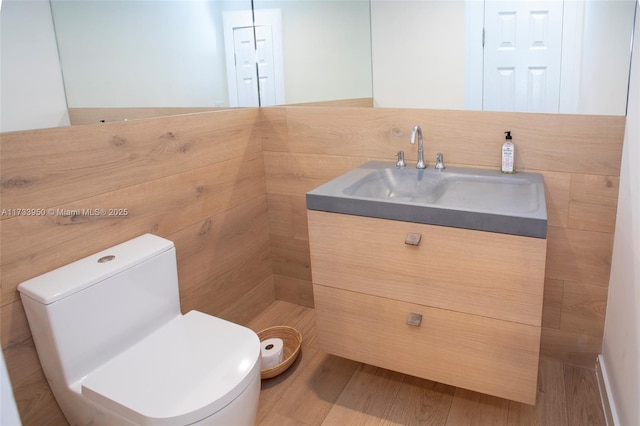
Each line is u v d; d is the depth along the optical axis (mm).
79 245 1549
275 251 2572
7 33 1483
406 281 1615
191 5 2049
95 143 1565
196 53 2084
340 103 2166
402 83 2006
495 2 1764
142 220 1775
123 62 1799
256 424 1730
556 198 1804
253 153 2355
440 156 1954
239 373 1354
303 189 2369
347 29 2072
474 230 1445
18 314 1393
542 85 1737
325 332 1856
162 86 1940
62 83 1604
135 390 1301
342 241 1700
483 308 1507
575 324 1904
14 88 1490
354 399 1840
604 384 1725
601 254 1781
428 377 1688
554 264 1874
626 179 1572
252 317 2480
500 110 1832
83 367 1407
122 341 1507
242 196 2307
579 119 1696
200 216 2059
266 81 2328
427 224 1519
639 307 1344
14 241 1366
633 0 1513
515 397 1547
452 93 1906
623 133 1635
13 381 1403
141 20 1872
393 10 1958
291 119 2291
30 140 1380
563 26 1665
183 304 2027
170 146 1862
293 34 2223
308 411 1788
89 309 1404
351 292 1743
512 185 1741
